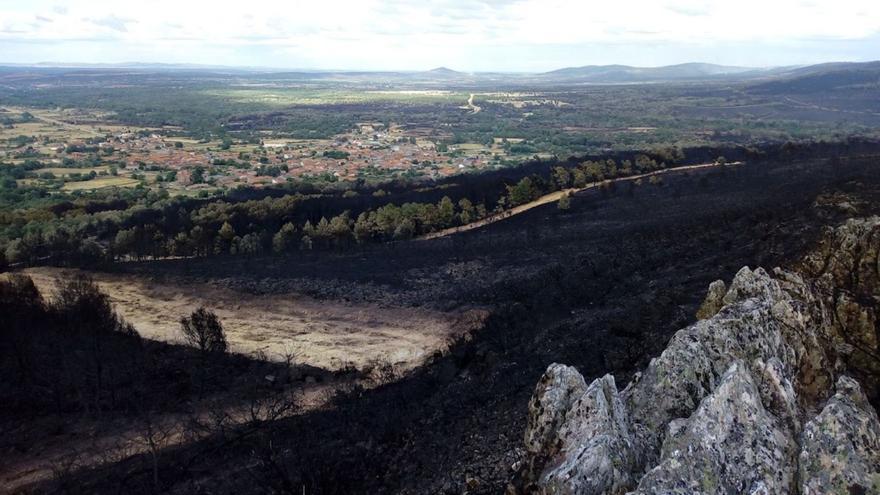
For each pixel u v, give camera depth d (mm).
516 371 40312
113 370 53125
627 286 52969
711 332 20562
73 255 97312
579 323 46344
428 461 30906
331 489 31078
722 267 45031
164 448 41688
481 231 115062
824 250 28875
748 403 16688
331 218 125688
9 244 102312
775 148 173875
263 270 88062
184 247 107562
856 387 18281
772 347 20438
